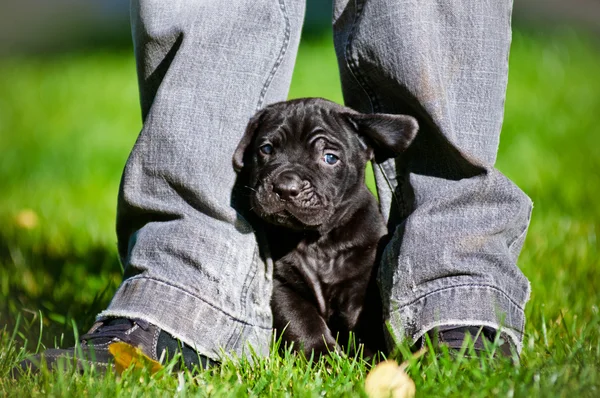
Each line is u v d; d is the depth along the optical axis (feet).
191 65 17.29
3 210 35.83
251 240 17.26
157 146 17.20
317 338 18.83
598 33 71.87
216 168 17.10
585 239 27.17
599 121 47.37
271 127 19.61
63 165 45.83
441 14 17.03
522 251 25.91
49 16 102.73
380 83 17.79
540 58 61.72
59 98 61.31
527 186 36.73
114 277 25.12
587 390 13.29
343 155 19.83
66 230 31.89
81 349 15.57
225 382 14.74
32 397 13.97
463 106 17.07
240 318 16.78
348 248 19.75
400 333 16.49
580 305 20.75
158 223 17.28
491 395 13.56
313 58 65.51
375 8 17.13
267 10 17.72
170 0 17.90
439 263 16.16
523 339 17.63
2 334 19.24
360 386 14.15
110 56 78.38
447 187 16.87
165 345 16.19
